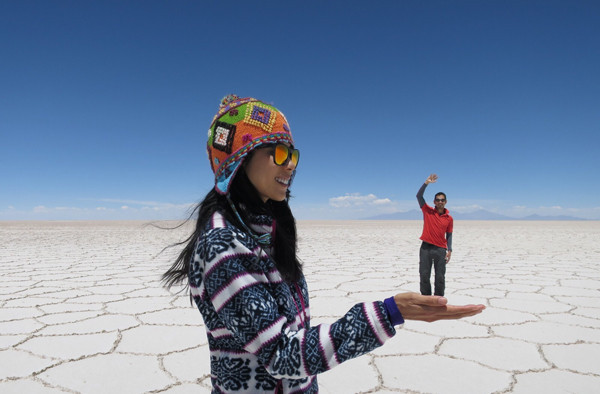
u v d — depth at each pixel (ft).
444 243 16.07
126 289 17.84
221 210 3.30
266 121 3.31
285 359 2.76
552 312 13.79
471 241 50.29
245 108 3.33
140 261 27.76
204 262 3.05
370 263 26.94
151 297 16.17
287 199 4.03
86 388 8.05
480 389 8.04
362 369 9.00
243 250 3.02
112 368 9.02
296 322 3.22
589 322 12.59
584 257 31.01
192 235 3.62
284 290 3.19
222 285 2.90
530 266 25.73
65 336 11.22
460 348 10.28
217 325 3.13
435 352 10.02
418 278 20.79
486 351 10.09
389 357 9.69
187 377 8.55
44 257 30.22
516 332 11.57
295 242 4.00
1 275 21.71
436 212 16.22
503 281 19.98
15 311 13.96
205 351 10.06
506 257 31.12
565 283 19.42
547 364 9.28
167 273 3.86
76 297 16.20
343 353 2.72
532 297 16.24
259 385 3.12
